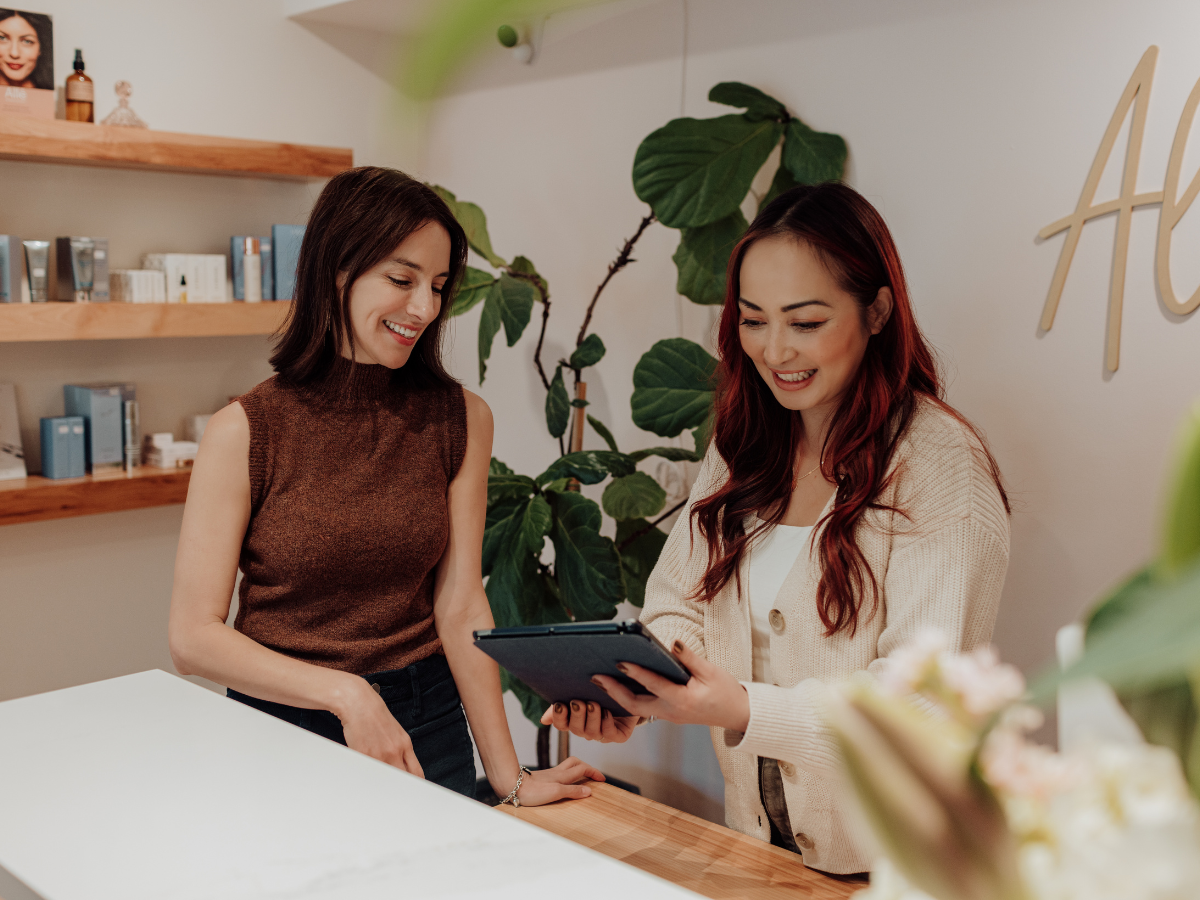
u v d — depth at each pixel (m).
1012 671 0.22
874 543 1.39
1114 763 0.22
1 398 2.78
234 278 3.13
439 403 1.64
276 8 3.26
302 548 1.48
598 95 2.93
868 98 2.31
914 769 0.21
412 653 1.57
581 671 1.22
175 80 3.06
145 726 1.01
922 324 2.26
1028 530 2.11
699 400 2.33
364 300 1.47
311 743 0.97
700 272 2.36
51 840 0.77
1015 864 0.21
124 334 2.79
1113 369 1.96
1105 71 1.93
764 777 1.50
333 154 3.16
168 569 3.17
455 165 3.41
